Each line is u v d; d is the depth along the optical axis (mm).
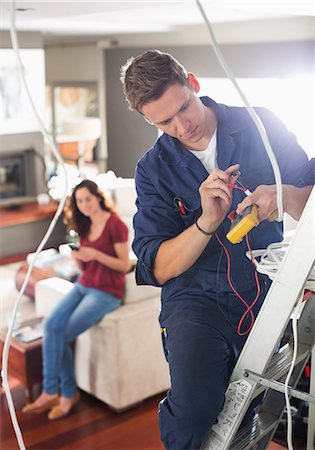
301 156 1448
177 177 1419
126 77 1282
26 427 3346
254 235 1442
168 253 1318
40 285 3879
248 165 1424
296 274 1116
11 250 6367
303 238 1098
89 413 3484
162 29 5844
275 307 1158
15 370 3527
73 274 4348
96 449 3137
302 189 1233
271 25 5062
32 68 6203
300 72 4938
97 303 3309
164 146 1431
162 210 1430
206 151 1427
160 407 1283
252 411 1469
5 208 6480
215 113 1429
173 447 1255
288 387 1165
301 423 2713
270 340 1181
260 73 5262
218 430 1242
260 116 1451
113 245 3355
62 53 7555
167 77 1243
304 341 1425
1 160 6461
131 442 3195
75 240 5039
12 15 1034
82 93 7414
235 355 1358
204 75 5801
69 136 6871
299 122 5023
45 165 6707
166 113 1274
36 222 6520
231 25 5418
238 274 1408
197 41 5824
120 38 6754
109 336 3314
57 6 1601
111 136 7027
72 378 3469
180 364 1266
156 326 3459
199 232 1251
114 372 3352
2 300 4715
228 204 1193
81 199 3318
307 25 4762
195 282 1410
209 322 1342
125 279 3406
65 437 3250
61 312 3381
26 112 6344
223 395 1238
